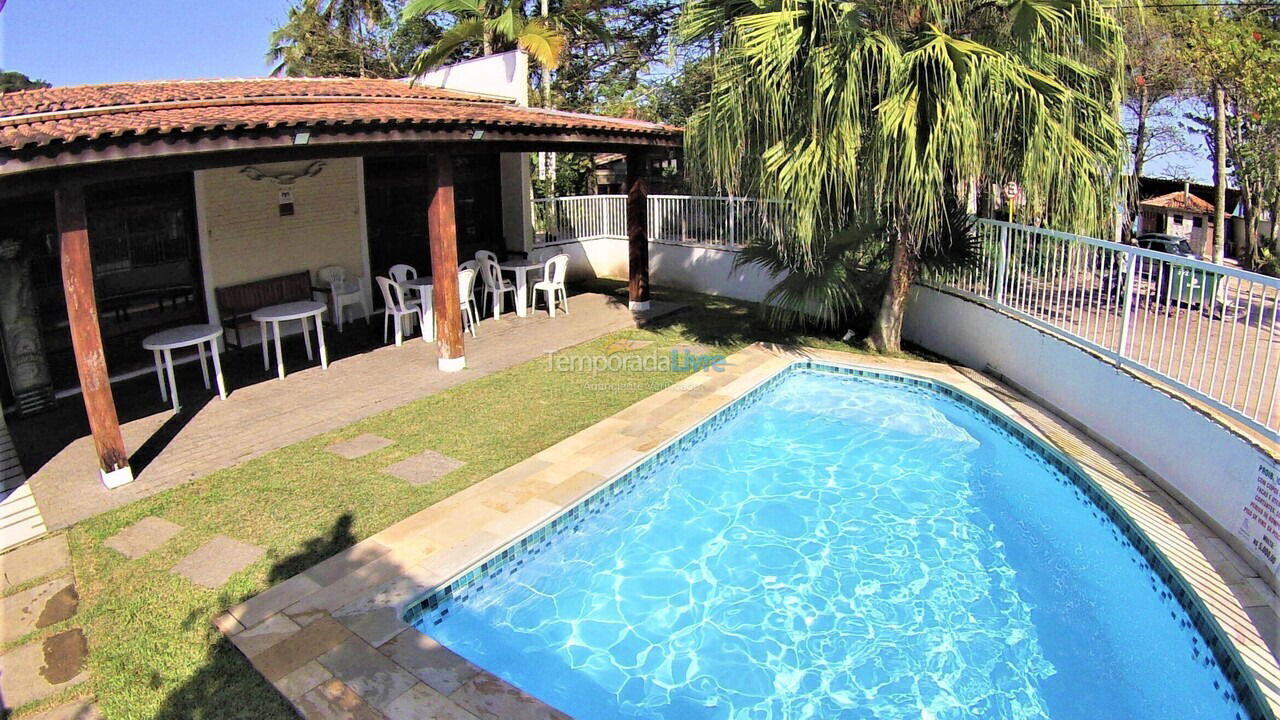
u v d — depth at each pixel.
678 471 6.99
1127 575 5.21
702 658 4.62
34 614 4.42
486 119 8.27
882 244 9.53
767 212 8.38
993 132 7.39
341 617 4.32
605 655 4.62
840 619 4.98
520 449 6.73
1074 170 7.38
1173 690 4.24
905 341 10.66
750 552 5.77
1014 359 8.31
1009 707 4.18
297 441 6.96
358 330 11.09
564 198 15.24
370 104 9.54
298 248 10.72
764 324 11.47
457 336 9.04
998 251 8.63
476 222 13.77
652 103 23.17
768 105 7.49
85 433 7.30
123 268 8.93
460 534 5.23
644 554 5.73
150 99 8.30
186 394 8.27
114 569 4.88
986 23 8.09
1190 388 5.55
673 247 14.56
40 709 3.67
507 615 4.95
